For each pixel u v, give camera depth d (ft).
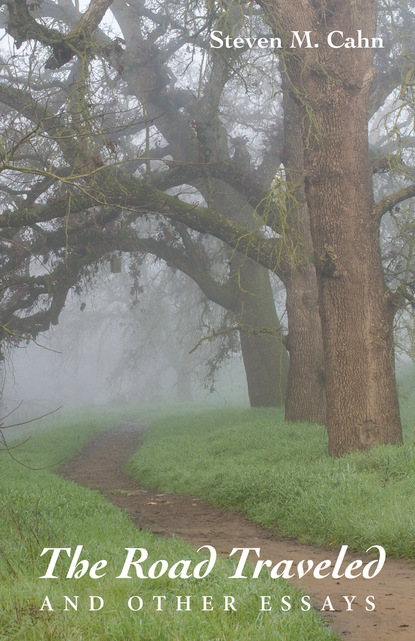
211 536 31.55
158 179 72.02
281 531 31.91
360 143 44.75
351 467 37.27
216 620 15.29
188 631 14.49
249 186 70.64
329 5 44.86
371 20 45.39
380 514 27.89
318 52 45.09
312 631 15.02
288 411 66.08
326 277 44.27
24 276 72.59
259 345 86.28
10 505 28.91
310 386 65.26
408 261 46.55
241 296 86.17
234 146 78.84
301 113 45.96
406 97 42.55
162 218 85.05
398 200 43.93
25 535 24.13
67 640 14.05
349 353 43.52
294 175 65.41
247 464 47.26
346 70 44.62
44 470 56.54
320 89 44.96
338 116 44.52
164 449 63.93
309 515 31.19
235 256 86.63
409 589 20.27
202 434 72.69
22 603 16.11
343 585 21.29
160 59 78.33
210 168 70.95
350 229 44.01
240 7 49.14
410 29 76.43
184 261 85.46
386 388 43.42
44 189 64.75
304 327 65.82
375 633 15.88
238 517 36.70
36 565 20.44
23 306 74.43
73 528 27.43
